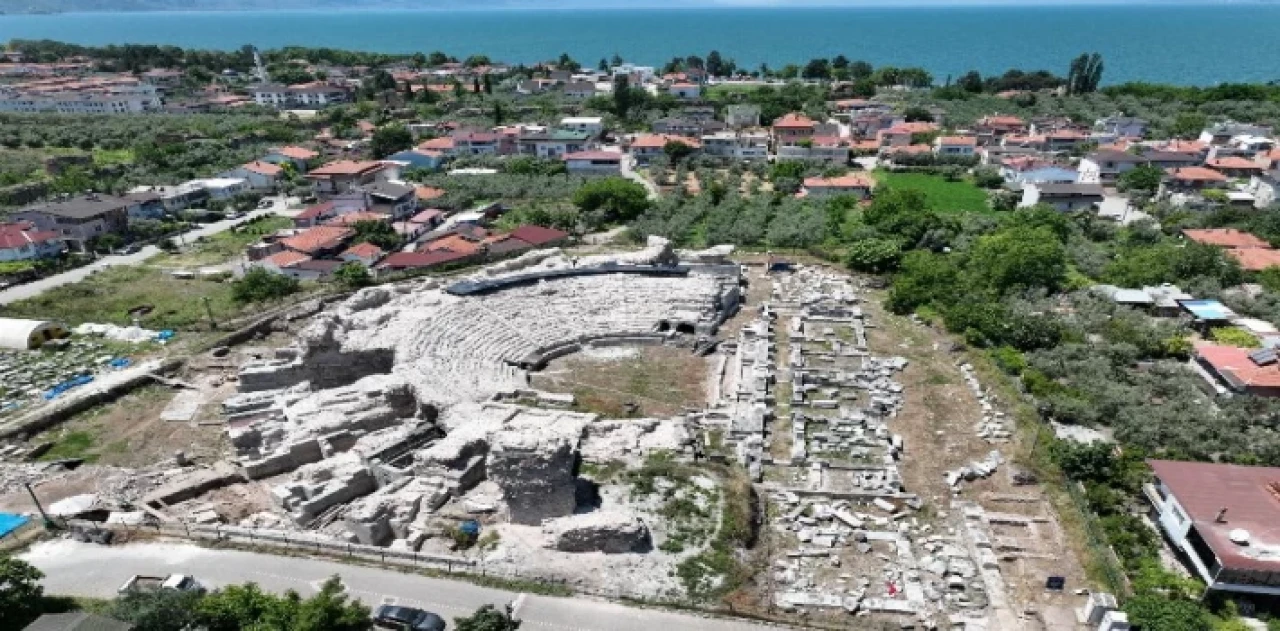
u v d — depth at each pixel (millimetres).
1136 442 59750
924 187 151500
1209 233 108000
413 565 45062
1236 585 43156
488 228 126500
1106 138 179375
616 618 41406
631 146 178125
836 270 102000
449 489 51281
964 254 102812
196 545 46688
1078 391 66938
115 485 54562
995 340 78062
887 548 48938
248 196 144125
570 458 48219
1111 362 73000
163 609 36719
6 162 163000
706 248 110812
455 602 42250
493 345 76312
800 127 187000
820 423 64000
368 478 53750
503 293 85625
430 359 69688
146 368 73875
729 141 180375
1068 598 44312
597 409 66812
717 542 47250
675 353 78812
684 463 56062
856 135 196875
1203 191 136750
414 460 54750
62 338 83000
